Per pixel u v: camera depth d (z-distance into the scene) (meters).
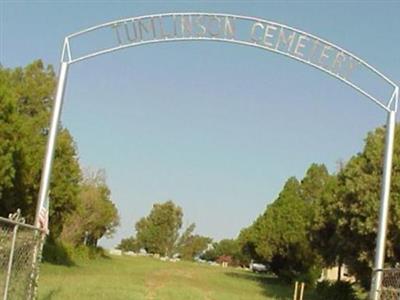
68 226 68.44
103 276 46.03
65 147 47.50
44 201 13.75
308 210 68.06
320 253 46.75
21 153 35.31
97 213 70.88
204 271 80.19
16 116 34.69
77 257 67.19
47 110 47.72
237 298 37.81
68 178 48.31
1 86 34.34
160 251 140.62
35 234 12.80
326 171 73.12
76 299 25.02
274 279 75.19
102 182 75.88
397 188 33.03
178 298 32.00
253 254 76.25
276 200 72.94
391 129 14.56
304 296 49.44
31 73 47.78
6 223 10.97
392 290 11.66
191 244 145.88
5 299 10.98
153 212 142.75
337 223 38.31
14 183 36.00
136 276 51.62
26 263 12.52
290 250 68.62
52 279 36.19
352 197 36.41
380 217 14.52
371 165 35.91
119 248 143.75
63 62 14.31
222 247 157.00
